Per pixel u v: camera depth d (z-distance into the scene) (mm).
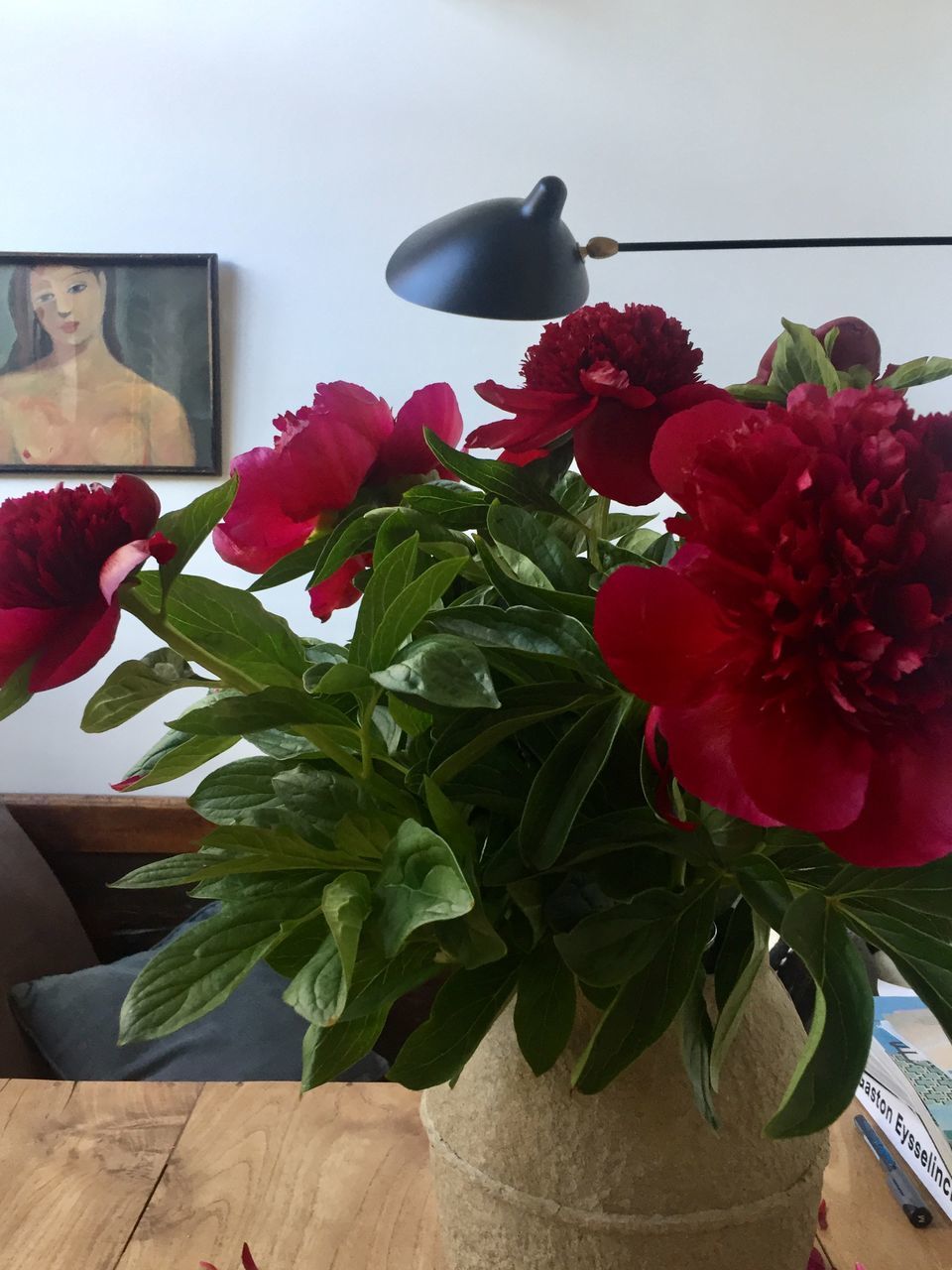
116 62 1648
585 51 1646
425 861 324
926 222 1659
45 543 320
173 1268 625
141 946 1548
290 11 1640
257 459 434
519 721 352
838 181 1659
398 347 1714
